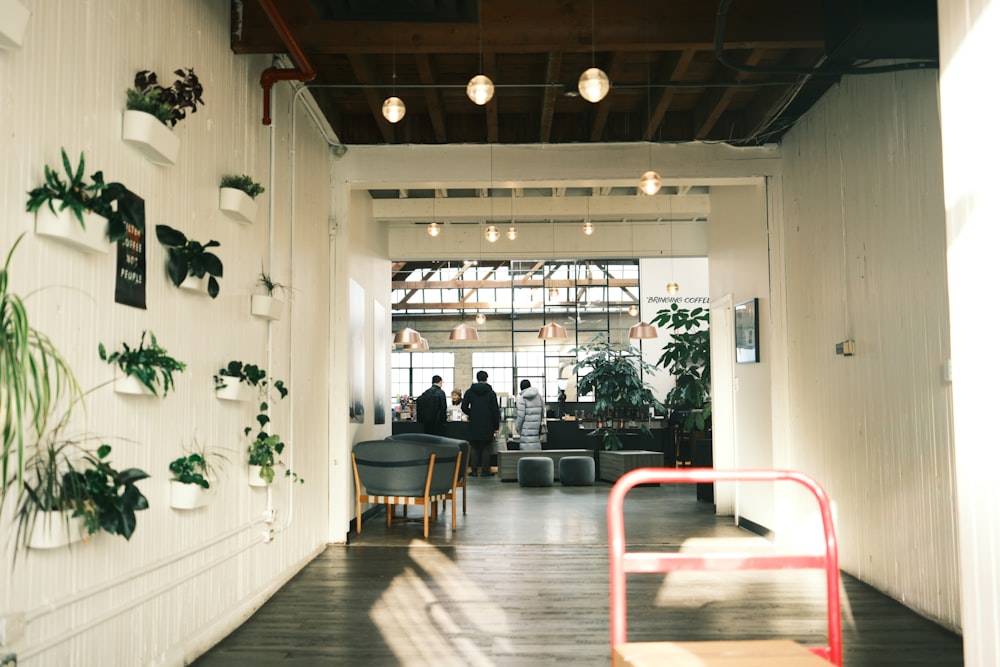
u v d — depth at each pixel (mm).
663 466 12477
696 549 6820
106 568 3074
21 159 2549
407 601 5066
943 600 4438
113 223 2965
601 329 21609
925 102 4555
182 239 3635
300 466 6082
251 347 4887
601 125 6961
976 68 2438
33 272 2605
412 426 13734
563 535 7555
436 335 23344
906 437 4832
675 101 7074
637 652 2168
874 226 5242
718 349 9219
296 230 6000
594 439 14234
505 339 23016
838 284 5891
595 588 5426
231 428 4512
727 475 2562
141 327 3391
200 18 4141
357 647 4102
